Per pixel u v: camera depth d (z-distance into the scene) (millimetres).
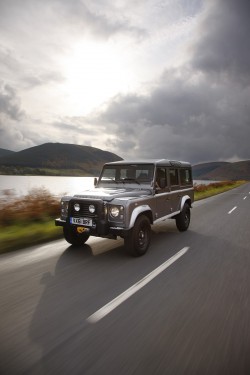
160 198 6730
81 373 2240
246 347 2605
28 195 10031
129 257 5594
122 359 2412
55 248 6266
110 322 3062
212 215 11688
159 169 6852
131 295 3797
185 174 8578
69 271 4750
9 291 3906
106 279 4391
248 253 6016
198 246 6547
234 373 2250
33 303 3535
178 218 8125
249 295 3850
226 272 4789
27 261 5285
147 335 2797
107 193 5906
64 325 2996
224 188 35906
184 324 3029
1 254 5773
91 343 2654
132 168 6883
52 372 2250
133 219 5398
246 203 16734
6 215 8539
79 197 5871
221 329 2930
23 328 2934
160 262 5293
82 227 5652
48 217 9711
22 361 2385
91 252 5941
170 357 2443
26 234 7211
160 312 3309
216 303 3576
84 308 3402
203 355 2475
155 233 8016
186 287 4105
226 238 7410
